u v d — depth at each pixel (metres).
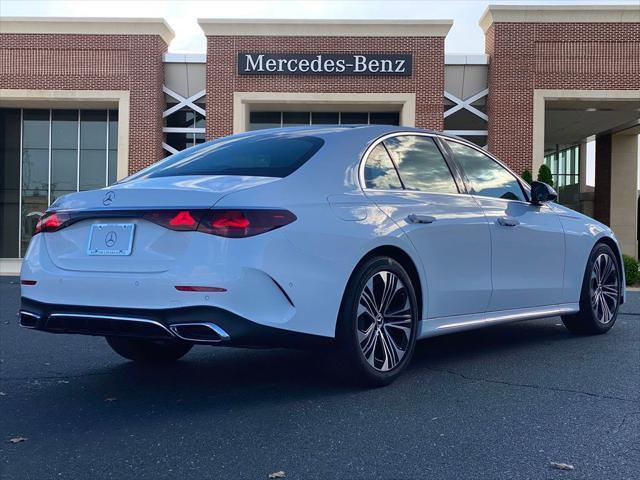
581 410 3.88
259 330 3.59
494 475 2.95
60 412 3.94
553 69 22.61
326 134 4.50
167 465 3.08
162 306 3.58
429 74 22.83
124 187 4.00
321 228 3.87
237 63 22.95
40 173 25.84
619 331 6.58
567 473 2.97
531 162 22.53
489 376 4.67
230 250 3.56
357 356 4.08
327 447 3.28
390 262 4.26
